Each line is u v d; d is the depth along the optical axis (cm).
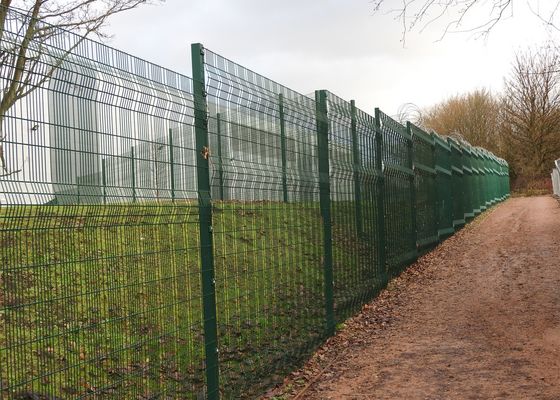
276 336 507
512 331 661
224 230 422
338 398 489
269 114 504
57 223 259
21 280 247
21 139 239
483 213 2520
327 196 646
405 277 1030
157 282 332
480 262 1150
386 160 960
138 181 314
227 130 425
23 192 238
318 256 618
